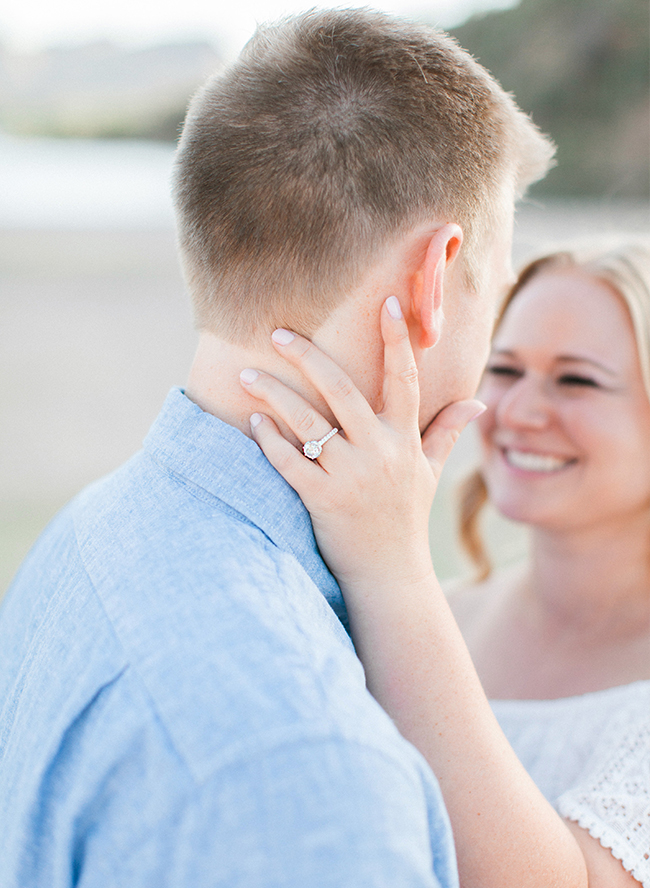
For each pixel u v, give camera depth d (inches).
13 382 312.2
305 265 38.3
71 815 30.3
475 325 44.8
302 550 39.4
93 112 2004.2
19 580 47.8
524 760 63.9
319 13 39.8
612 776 52.2
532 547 79.5
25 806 32.0
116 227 685.3
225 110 38.5
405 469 40.3
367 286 39.4
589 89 1190.9
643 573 72.7
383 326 39.6
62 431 261.0
